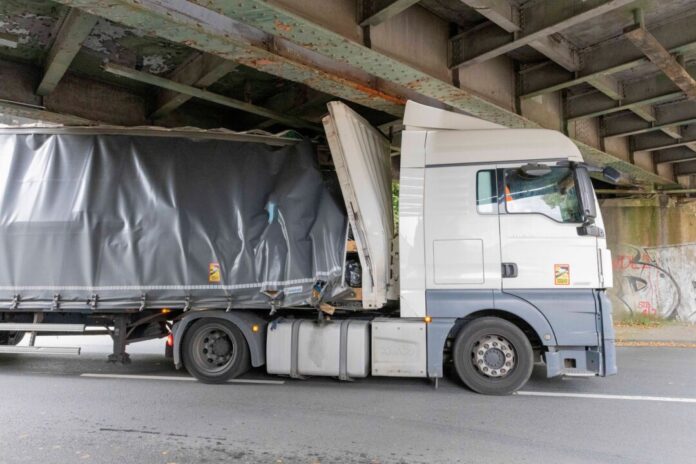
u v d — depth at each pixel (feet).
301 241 21.07
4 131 22.68
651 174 40.04
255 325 21.49
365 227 20.40
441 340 19.89
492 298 19.60
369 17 18.45
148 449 14.28
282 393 20.25
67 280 21.54
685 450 14.17
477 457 13.69
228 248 21.30
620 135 32.71
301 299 20.74
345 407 18.26
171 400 19.22
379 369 20.18
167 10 16.30
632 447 14.40
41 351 22.84
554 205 19.63
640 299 47.98
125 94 28.17
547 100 28.50
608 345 18.86
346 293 20.70
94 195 21.86
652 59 21.34
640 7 19.75
